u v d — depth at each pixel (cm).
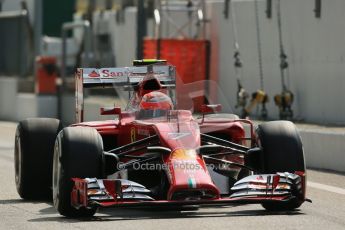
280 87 7744
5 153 6738
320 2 7138
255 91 8125
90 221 3259
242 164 3669
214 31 8775
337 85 6944
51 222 3272
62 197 3319
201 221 3197
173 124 3462
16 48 11981
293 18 7531
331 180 4716
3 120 11675
